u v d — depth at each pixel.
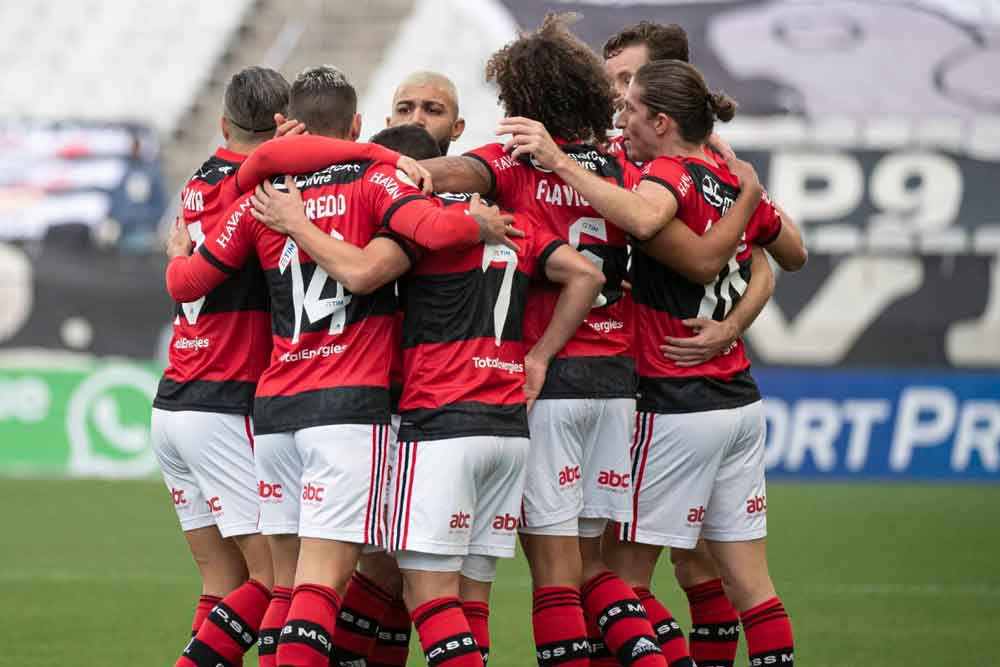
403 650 17.84
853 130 51.09
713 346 16.23
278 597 15.69
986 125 50.75
